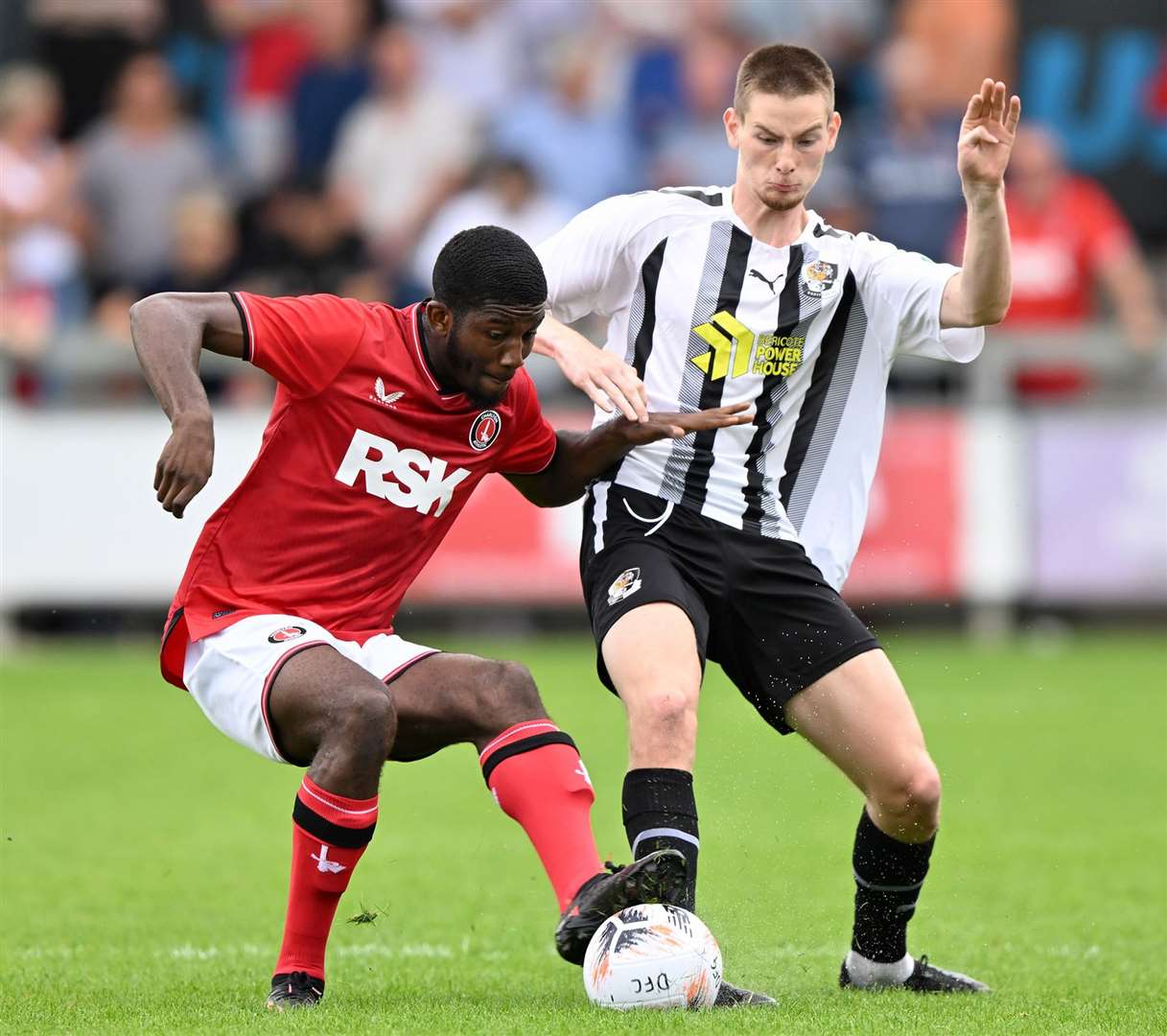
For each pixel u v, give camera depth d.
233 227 51.94
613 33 57.12
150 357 15.95
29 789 31.56
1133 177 60.88
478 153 54.81
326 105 55.22
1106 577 48.38
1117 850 26.45
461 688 16.95
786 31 57.75
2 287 50.53
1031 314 50.62
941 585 47.97
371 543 17.38
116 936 20.73
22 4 57.62
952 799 30.41
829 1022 15.24
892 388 48.84
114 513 46.62
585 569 18.53
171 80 55.22
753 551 18.20
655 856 15.36
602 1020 14.96
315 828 15.93
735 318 18.58
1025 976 18.91
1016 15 60.62
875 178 51.78
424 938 21.03
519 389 17.70
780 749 33.47
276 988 16.33
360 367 16.84
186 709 40.16
